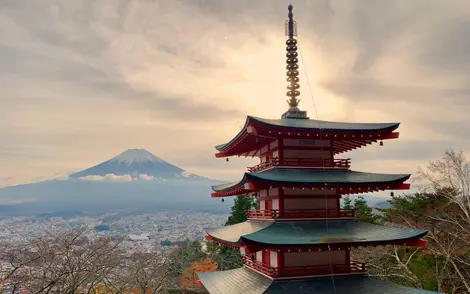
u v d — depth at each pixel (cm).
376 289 2002
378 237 2042
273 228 2127
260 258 2406
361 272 2170
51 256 2995
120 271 4350
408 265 4138
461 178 3912
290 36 2783
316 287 2000
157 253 5109
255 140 2503
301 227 2164
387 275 3912
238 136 2492
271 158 2355
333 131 2241
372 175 2322
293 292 1933
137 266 4225
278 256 2097
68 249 3198
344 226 2239
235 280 2434
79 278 3145
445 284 3791
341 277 2133
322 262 2167
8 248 2908
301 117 2636
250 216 2589
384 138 2336
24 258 2820
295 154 2350
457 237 3588
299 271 2073
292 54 2762
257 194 2683
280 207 2211
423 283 3850
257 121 2116
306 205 2261
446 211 4059
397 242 2014
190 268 5300
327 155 2389
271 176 2114
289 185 2069
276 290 1945
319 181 2089
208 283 2634
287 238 1980
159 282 4325
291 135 2256
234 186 2419
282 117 2698
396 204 4856
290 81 2730
